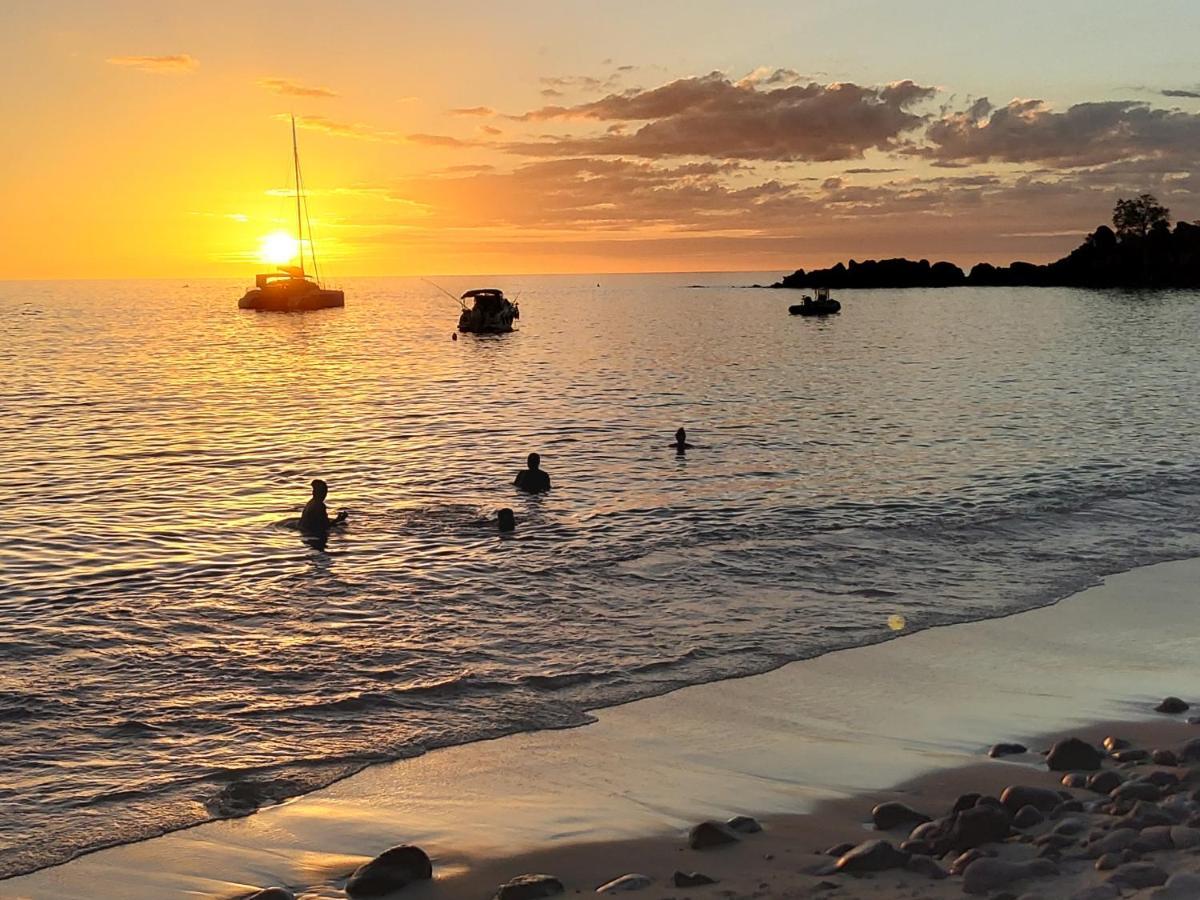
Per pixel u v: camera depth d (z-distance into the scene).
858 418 36.84
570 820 8.45
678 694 11.34
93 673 12.27
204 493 24.17
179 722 10.78
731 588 15.66
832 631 13.45
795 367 58.53
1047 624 13.65
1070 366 55.88
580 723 10.60
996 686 11.43
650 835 8.14
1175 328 86.62
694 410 39.75
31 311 147.75
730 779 9.16
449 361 64.81
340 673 12.22
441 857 7.88
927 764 9.39
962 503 21.78
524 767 9.55
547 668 12.27
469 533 19.64
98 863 7.91
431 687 11.72
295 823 8.54
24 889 7.52
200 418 38.00
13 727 10.65
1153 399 40.44
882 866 7.22
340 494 23.89
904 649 12.72
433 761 9.74
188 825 8.53
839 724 10.42
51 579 16.67
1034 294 169.25
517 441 32.12
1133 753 9.30
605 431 34.25
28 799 9.02
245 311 133.12
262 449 30.77
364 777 9.41
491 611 14.70
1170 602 14.59
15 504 22.81
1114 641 12.94
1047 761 9.28
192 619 14.50
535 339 85.81
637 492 23.72
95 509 22.28
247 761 9.80
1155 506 21.17
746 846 7.82
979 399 41.94
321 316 127.00
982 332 86.75
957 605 14.55
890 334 86.75
